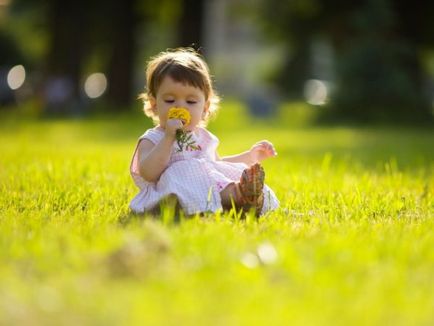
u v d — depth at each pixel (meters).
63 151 15.82
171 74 6.56
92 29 49.69
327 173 10.39
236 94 88.31
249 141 22.41
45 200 7.02
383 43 30.92
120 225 5.63
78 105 41.97
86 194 7.57
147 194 6.57
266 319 3.35
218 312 3.45
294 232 5.43
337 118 31.19
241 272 4.10
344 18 35.12
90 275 4.04
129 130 28.02
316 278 4.04
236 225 5.55
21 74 69.69
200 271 4.11
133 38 41.91
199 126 6.90
